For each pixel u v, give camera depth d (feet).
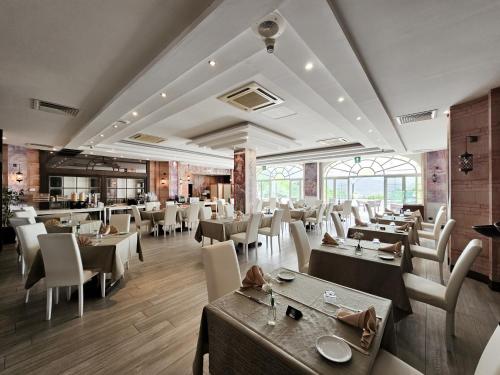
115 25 6.63
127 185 34.81
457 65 8.51
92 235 10.66
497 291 10.23
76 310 8.38
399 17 6.15
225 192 49.60
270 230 16.17
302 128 19.67
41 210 23.31
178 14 6.24
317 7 5.45
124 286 10.49
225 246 6.48
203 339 4.57
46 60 8.32
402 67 8.64
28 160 25.53
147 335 6.98
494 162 10.60
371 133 17.95
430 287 7.14
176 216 23.48
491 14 5.97
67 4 5.82
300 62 8.16
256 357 3.60
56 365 5.77
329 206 25.54
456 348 6.49
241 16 5.66
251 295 5.02
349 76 8.68
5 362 5.86
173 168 38.19
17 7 5.86
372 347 3.48
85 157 30.04
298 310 4.20
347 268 7.63
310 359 3.21
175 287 10.39
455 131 12.53
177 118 16.87
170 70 8.19
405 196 31.89
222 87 10.64
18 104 12.23
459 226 12.55
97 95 11.25
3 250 16.44
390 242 11.09
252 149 25.03
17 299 9.24
